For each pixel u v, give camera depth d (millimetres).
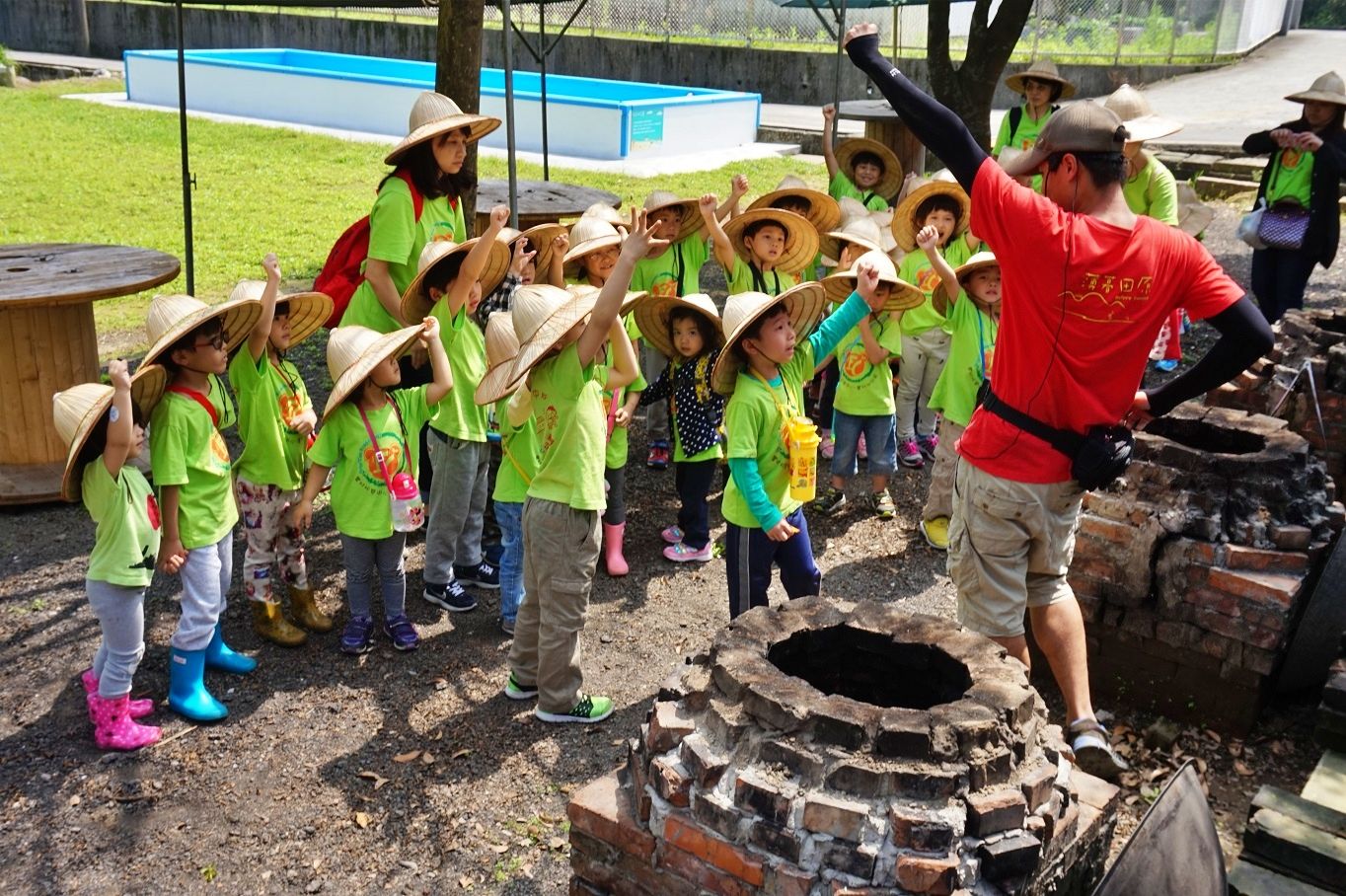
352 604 4867
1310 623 4211
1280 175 8156
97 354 6637
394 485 4695
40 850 3672
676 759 2699
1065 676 3680
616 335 4695
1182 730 4285
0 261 6637
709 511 6586
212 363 4203
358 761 4156
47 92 24906
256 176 16562
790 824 2471
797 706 2576
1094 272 3221
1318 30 31969
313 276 11055
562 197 8594
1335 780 3684
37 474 6344
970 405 5773
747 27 25359
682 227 6645
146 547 4059
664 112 18922
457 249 5109
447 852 3707
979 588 3652
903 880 2379
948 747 2492
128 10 30641
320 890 3535
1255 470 4215
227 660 4707
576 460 4133
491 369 4410
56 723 4340
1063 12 23922
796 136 20547
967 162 3344
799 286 4211
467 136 5527
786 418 4297
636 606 5406
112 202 14430
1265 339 3279
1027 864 2436
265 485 4828
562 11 26969
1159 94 21469
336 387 4652
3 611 5168
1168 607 4246
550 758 4191
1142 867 2572
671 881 2688
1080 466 3420
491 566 5652
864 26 3465
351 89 21219
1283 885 3268
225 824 3814
